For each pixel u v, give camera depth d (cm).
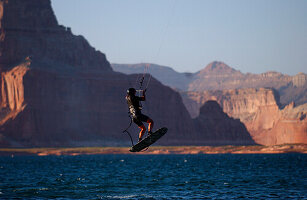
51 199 16062
